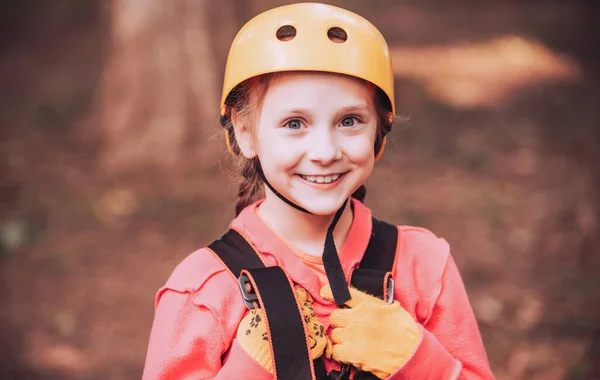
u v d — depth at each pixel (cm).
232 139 185
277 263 172
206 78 796
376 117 170
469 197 746
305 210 169
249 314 164
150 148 785
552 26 1591
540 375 429
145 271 581
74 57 1365
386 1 1970
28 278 565
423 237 188
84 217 672
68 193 726
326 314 170
